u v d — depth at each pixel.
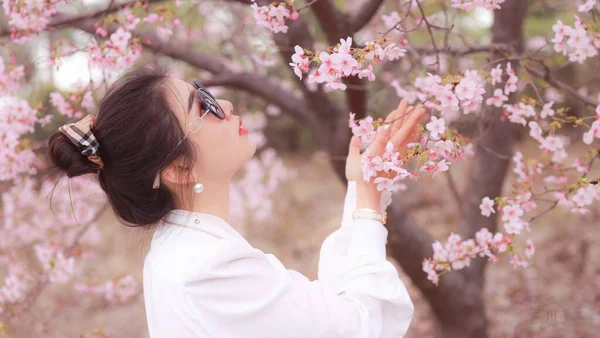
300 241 7.09
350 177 1.58
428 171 1.40
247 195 5.47
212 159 1.48
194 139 1.45
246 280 1.32
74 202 3.50
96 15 2.24
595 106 2.10
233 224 5.89
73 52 2.14
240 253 1.34
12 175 2.42
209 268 1.31
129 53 2.08
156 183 1.43
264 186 5.67
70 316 5.36
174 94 1.45
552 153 1.93
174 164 1.44
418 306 5.07
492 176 3.09
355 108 2.37
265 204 5.64
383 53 1.43
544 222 5.52
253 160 5.44
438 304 3.28
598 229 5.45
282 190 9.09
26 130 2.32
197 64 2.91
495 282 5.09
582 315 4.34
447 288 3.23
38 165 2.45
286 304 1.31
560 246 5.36
